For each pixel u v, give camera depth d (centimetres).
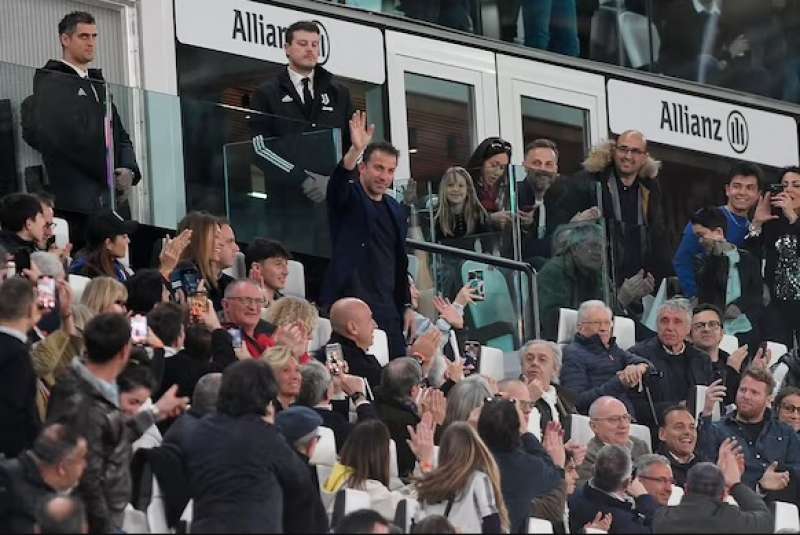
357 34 5134
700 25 5866
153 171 4078
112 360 2862
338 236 4006
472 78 5375
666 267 4538
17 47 4569
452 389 3466
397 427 3503
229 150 4172
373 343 3938
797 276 4669
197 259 3841
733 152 5900
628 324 4447
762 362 4453
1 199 3772
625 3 5703
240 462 2778
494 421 3177
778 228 4672
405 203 4297
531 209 4347
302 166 4250
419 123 5259
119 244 3747
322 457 3234
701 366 4325
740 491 3644
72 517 2572
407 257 4131
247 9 4922
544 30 5534
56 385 2850
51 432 2719
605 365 4241
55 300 3122
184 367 3250
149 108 4081
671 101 5781
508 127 5441
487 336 4247
